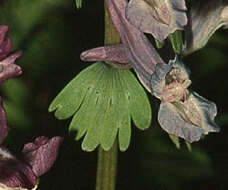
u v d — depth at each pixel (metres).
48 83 0.22
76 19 0.22
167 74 0.14
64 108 0.16
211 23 0.16
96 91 0.16
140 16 0.14
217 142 0.22
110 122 0.16
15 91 0.21
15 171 0.14
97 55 0.15
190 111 0.15
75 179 0.21
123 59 0.15
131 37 0.15
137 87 0.16
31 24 0.22
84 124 0.16
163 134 0.22
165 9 0.14
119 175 0.22
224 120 0.22
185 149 0.22
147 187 0.22
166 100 0.14
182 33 0.16
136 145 0.22
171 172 0.22
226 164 0.22
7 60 0.15
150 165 0.22
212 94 0.22
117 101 0.16
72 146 0.21
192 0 0.16
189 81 0.14
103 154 0.16
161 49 0.15
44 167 0.15
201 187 0.22
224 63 0.22
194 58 0.22
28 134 0.21
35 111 0.22
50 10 0.22
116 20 0.15
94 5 0.22
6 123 0.15
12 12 0.21
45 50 0.22
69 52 0.22
